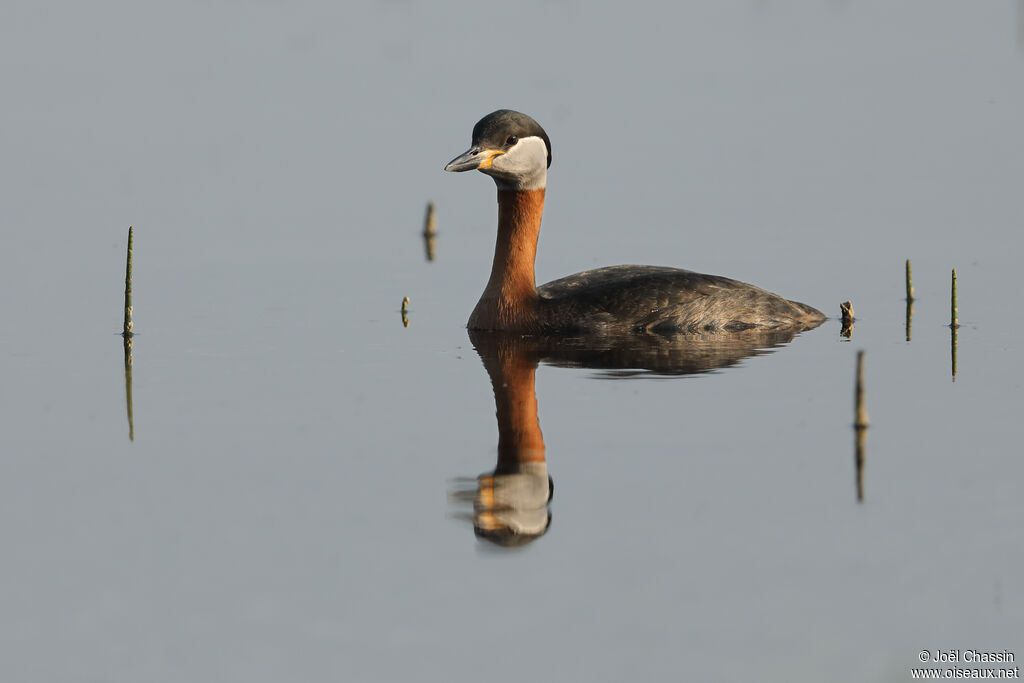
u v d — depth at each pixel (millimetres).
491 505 11797
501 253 17453
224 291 19203
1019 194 23484
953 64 34875
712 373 15250
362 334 17188
